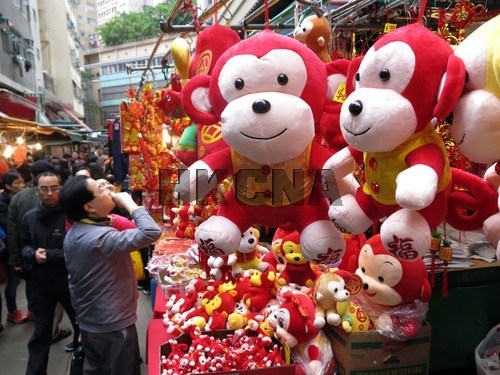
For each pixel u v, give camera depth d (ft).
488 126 3.27
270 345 6.52
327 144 4.66
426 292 6.61
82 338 7.79
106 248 7.33
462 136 3.46
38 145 37.96
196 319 7.20
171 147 13.56
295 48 4.00
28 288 9.84
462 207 4.30
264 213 4.42
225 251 4.35
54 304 9.44
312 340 6.70
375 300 6.73
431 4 8.27
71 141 46.34
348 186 4.25
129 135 16.93
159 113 13.88
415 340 6.79
